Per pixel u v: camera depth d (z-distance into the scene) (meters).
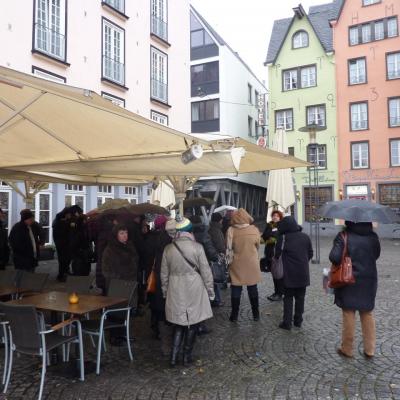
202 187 30.47
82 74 16.14
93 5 16.64
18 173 8.46
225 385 4.57
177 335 5.14
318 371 4.93
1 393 4.41
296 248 6.54
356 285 5.28
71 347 5.82
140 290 7.60
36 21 14.34
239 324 6.92
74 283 6.07
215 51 31.77
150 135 5.65
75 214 10.74
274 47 33.56
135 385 4.59
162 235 6.08
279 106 32.88
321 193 31.25
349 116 30.48
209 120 32.03
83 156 7.02
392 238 27.98
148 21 19.66
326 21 32.78
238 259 7.02
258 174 37.16
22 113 5.24
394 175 29.08
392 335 6.33
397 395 4.29
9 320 4.41
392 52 29.41
